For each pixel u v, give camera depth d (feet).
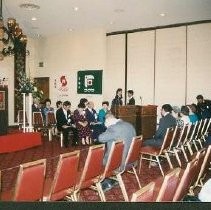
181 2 26.91
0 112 26.48
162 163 20.83
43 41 44.11
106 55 40.55
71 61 41.14
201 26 33.86
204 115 28.91
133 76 38.63
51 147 27.84
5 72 41.93
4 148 24.82
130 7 28.58
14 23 25.58
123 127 14.17
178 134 18.40
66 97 41.70
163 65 36.45
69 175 9.57
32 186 8.07
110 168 11.62
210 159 11.91
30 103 28.14
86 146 28.45
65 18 33.01
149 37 37.37
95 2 27.17
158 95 36.86
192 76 34.53
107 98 40.50
